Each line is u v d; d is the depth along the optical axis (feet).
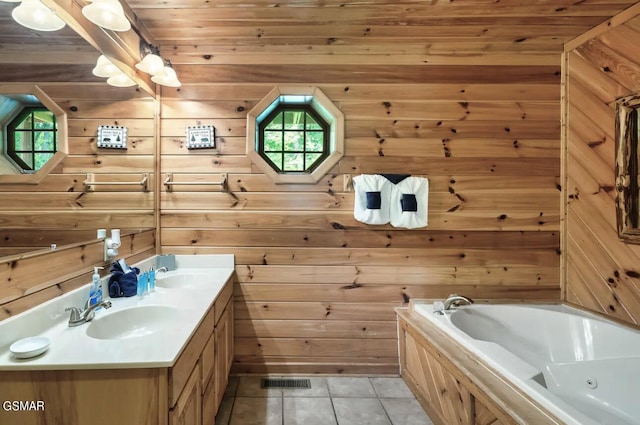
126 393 3.22
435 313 6.72
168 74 6.20
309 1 5.94
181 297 5.23
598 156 7.09
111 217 5.81
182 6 6.00
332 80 7.59
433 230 7.75
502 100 7.75
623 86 6.59
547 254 7.84
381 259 7.69
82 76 5.15
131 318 4.67
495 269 7.80
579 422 3.38
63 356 3.27
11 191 3.72
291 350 7.60
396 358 7.72
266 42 7.27
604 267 7.02
